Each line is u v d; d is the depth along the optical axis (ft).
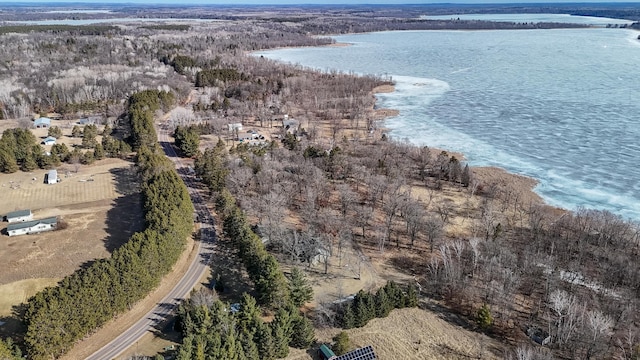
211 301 265.54
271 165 446.60
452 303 295.07
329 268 326.65
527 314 280.92
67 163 515.50
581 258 332.80
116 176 482.28
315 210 389.39
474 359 247.70
